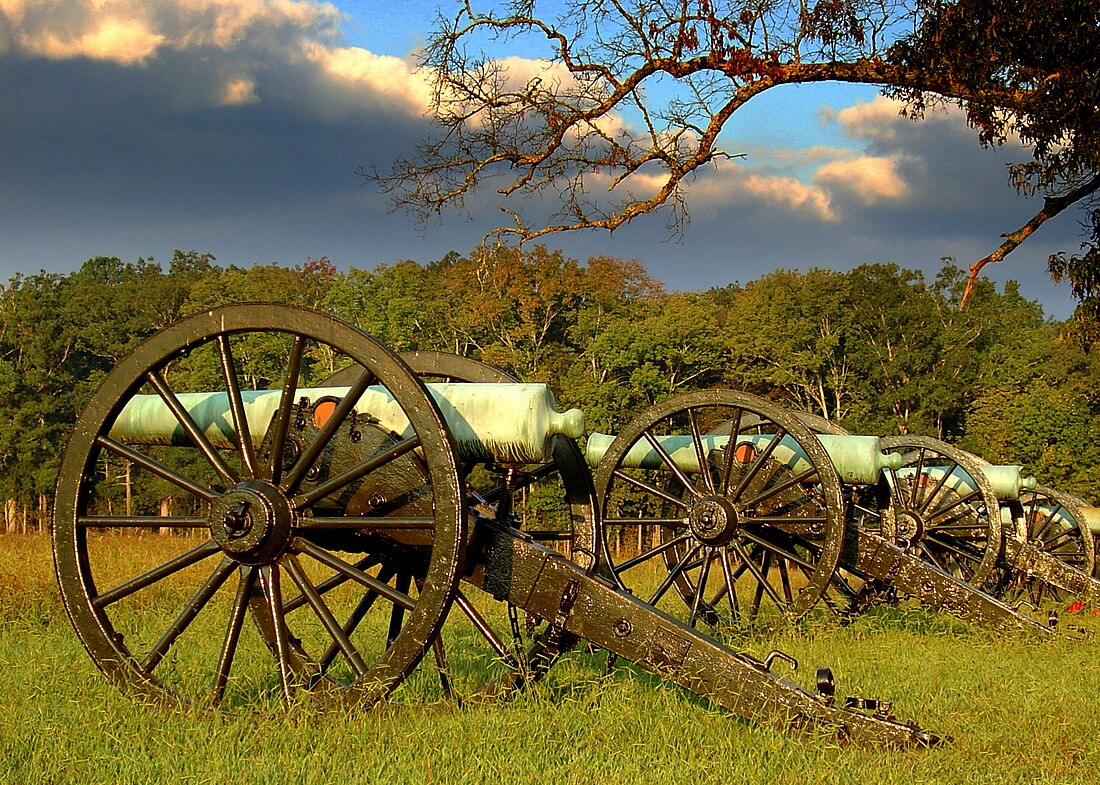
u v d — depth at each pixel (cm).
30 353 7169
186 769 684
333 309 5781
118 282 9581
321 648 1181
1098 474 5631
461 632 1330
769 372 6153
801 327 6153
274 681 900
